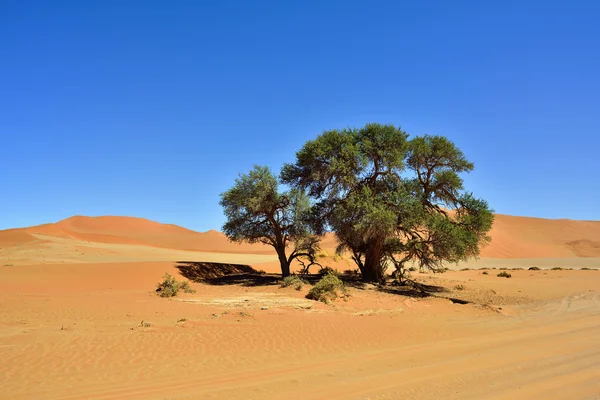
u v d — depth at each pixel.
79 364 9.36
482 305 20.67
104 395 7.42
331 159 28.25
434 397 7.41
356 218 27.33
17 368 8.95
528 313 18.47
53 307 16.88
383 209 25.97
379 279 30.16
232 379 8.49
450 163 29.45
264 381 8.35
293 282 25.81
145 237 119.44
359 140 29.67
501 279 36.47
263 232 33.09
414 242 28.02
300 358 10.37
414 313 18.62
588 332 13.62
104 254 49.28
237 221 32.62
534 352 10.83
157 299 20.55
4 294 20.12
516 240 92.50
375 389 7.84
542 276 39.84
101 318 15.02
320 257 45.47
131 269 29.95
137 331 12.91
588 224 108.62
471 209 29.19
